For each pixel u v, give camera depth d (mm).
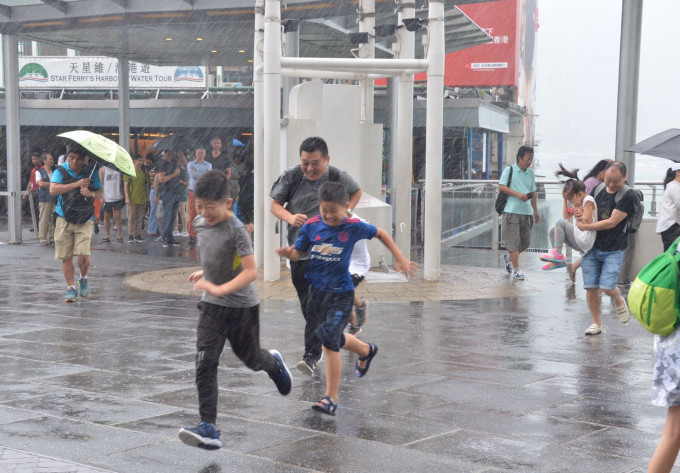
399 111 12992
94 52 21938
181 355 6953
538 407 5387
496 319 8836
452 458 4348
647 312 3658
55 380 6059
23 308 9453
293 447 4520
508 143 36625
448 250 16562
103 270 13242
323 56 22969
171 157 17453
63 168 9703
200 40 20141
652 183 13141
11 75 17562
